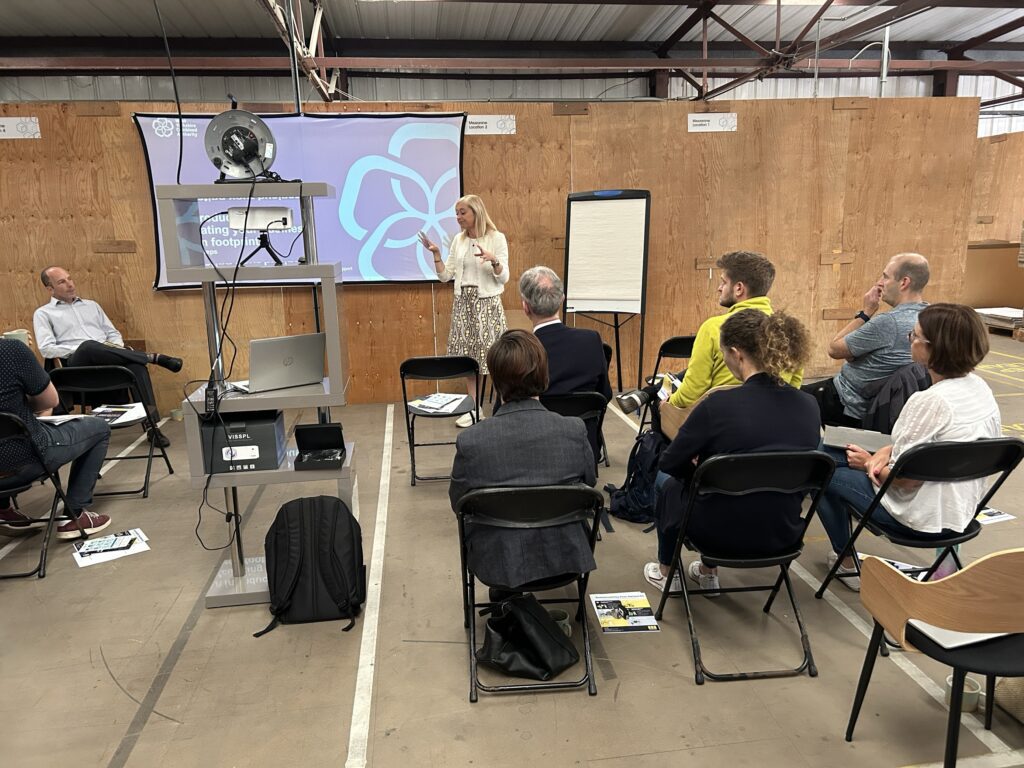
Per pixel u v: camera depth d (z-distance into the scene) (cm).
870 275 555
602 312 494
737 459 178
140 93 793
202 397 230
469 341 429
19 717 190
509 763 169
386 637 226
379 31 734
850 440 237
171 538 304
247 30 702
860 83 931
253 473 238
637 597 246
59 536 301
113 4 621
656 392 308
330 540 238
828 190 535
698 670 199
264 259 476
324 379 251
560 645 204
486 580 187
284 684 202
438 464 389
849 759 168
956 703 147
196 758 173
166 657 217
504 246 419
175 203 219
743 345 192
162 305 488
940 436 188
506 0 592
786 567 212
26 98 784
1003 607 135
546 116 495
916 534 205
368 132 474
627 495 309
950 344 186
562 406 271
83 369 338
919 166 542
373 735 180
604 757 171
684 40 809
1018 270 785
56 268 435
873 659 167
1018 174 818
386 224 491
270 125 463
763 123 516
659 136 508
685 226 526
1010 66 771
